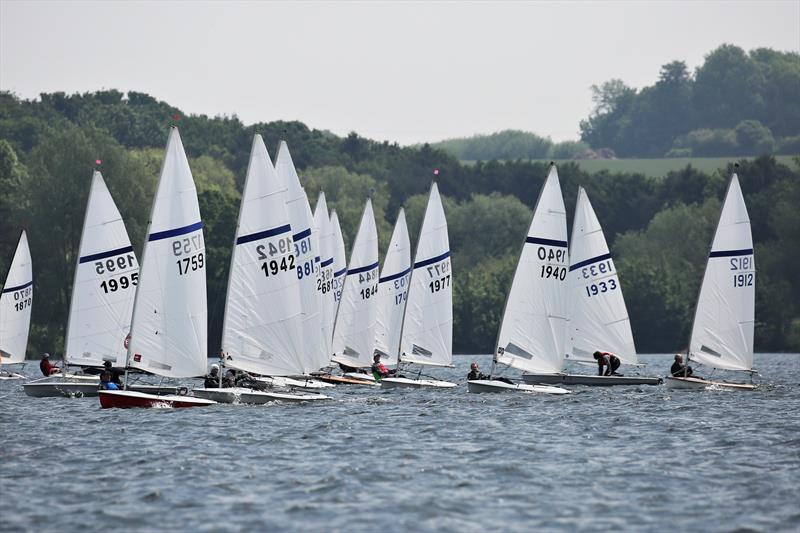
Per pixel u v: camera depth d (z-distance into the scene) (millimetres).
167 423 161500
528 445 144375
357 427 160750
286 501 108938
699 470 126125
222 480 118500
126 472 122812
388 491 113812
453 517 103312
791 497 111812
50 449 138125
